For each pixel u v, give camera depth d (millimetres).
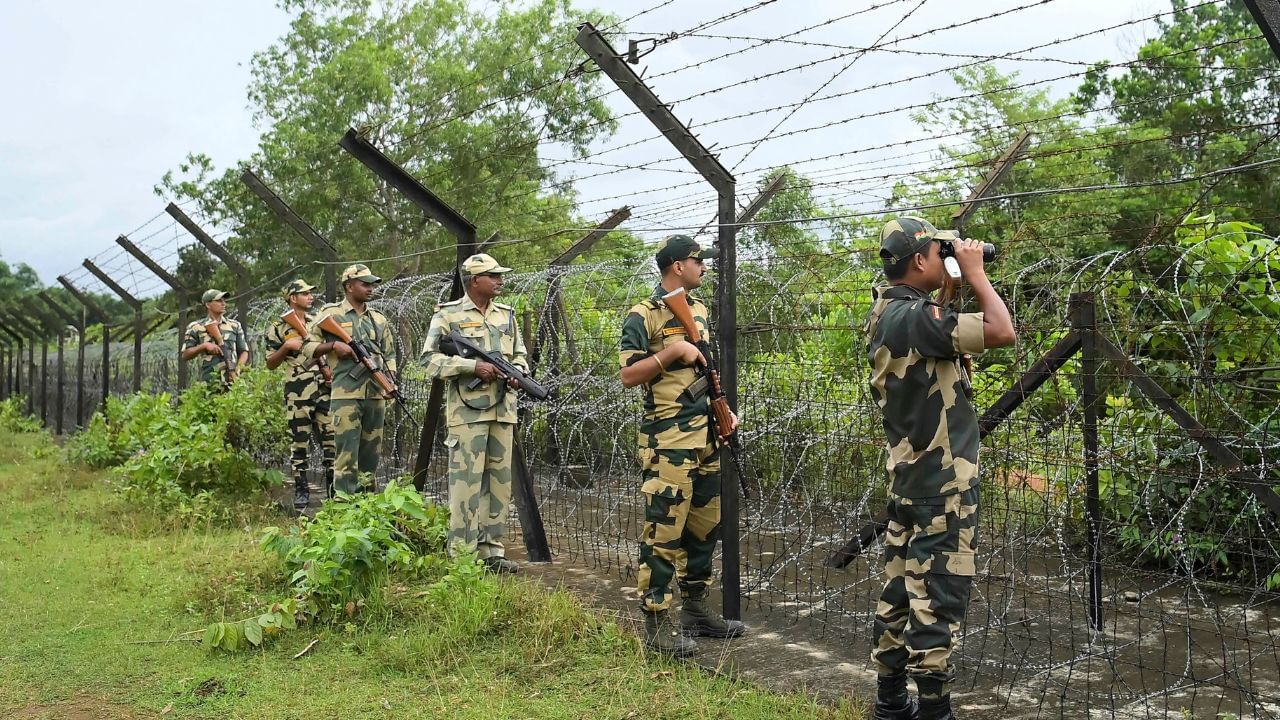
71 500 8281
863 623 4539
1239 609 4469
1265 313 4688
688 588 4445
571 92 19422
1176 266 4621
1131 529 4785
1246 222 4703
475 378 5715
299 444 8391
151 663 4270
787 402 5230
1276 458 4590
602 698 3713
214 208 20844
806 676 3900
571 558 6082
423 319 8586
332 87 21219
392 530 5156
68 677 4109
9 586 5457
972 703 3549
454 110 21344
